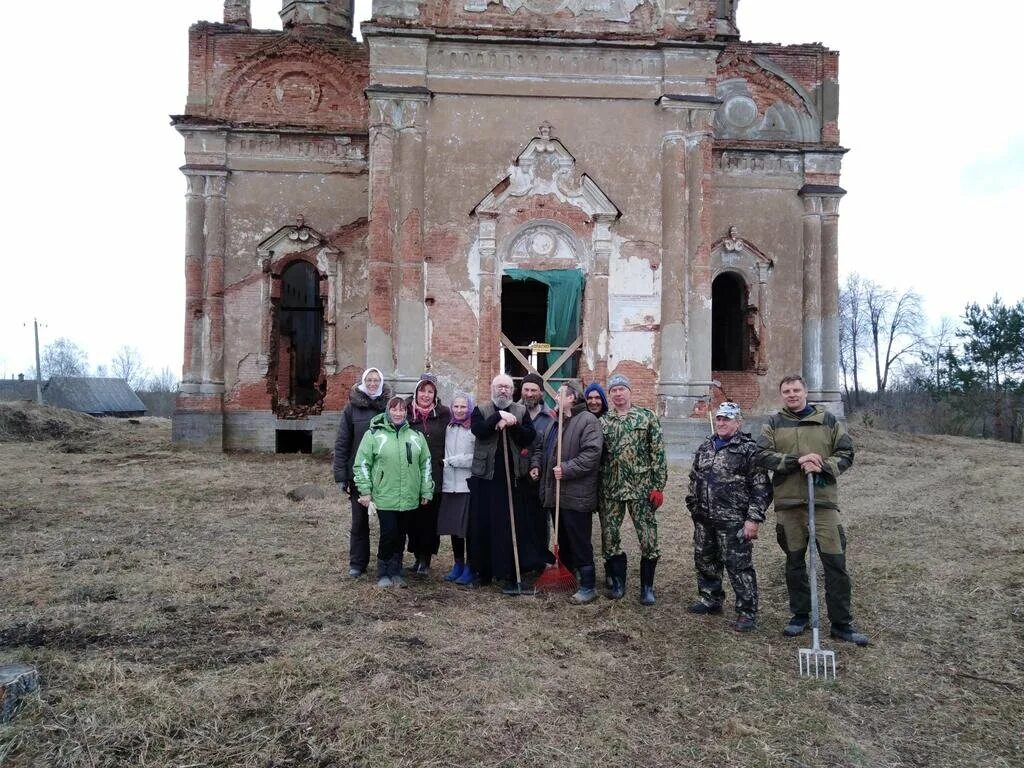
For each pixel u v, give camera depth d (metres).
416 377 14.15
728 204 18.33
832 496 5.64
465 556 7.46
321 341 19.55
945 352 47.00
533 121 14.64
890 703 4.65
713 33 14.76
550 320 14.61
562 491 6.54
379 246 14.16
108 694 4.42
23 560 7.38
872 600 6.54
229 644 5.29
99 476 13.03
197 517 9.56
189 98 17.64
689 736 4.21
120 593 6.40
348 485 7.07
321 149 17.72
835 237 18.42
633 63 14.79
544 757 3.94
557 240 14.59
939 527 9.05
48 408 23.64
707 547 6.12
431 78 14.48
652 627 5.89
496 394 6.80
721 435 6.01
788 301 18.42
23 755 3.83
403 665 4.98
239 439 17.30
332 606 6.18
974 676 5.04
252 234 17.58
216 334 17.23
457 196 14.44
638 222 14.72
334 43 17.97
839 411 18.23
